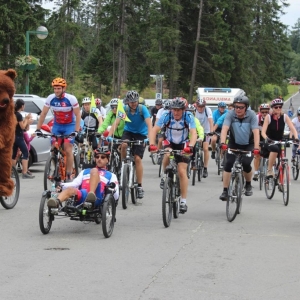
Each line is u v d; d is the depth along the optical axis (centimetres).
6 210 1445
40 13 5944
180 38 6944
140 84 7394
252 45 8275
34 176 2094
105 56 8125
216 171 2553
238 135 1405
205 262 978
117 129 1675
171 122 1330
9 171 1413
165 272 911
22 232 1191
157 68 6888
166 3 6544
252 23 8606
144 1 7519
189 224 1310
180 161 1341
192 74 6944
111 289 818
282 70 9131
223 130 1395
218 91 4050
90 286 830
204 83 7156
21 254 1009
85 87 8662
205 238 1167
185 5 6969
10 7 5494
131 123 1565
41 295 787
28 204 1534
